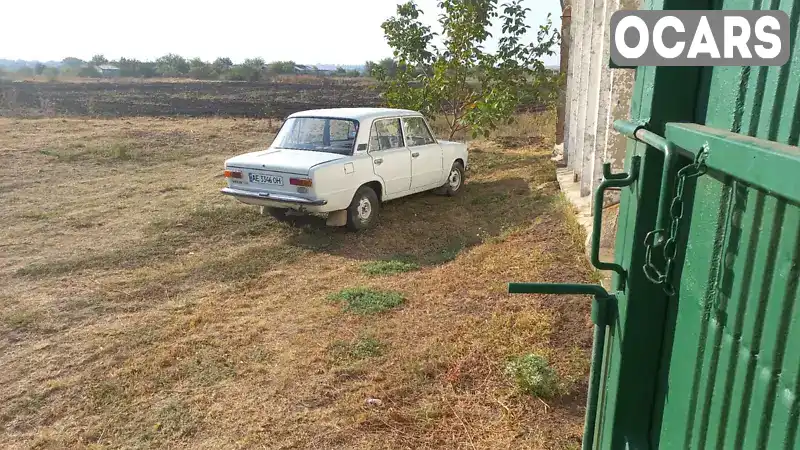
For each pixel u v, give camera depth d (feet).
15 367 13.16
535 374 11.76
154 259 20.36
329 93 101.24
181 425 11.02
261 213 25.12
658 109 4.58
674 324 4.73
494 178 33.04
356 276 18.74
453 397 11.61
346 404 11.50
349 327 14.88
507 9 39.37
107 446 10.44
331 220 22.62
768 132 3.43
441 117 52.24
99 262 19.99
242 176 22.26
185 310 16.24
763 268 3.31
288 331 14.78
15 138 45.85
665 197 3.95
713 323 3.93
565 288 5.59
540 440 10.20
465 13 38.75
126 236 22.81
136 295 17.31
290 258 20.59
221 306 16.49
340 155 22.40
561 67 37.93
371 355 13.39
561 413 11.03
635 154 5.10
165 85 127.24
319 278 18.67
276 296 17.20
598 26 21.44
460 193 29.78
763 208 3.29
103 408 11.62
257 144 46.78
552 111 50.29
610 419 5.43
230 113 71.77
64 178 33.35
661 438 4.94
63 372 12.94
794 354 3.04
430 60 41.16
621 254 5.46
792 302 3.05
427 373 12.52
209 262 20.07
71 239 22.48
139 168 36.76
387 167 24.06
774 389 3.23
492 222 24.40
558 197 25.61
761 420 3.35
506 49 40.14
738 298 3.59
